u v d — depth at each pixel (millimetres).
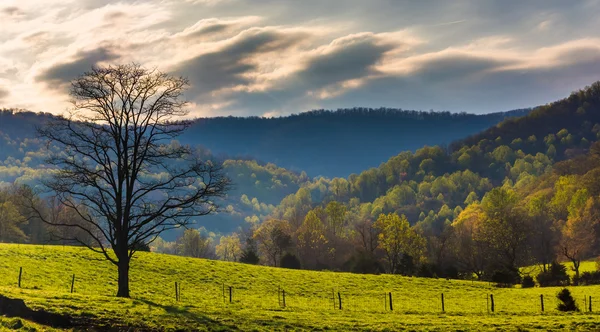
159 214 44344
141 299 43781
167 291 59125
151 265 72438
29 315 32812
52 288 51250
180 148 45875
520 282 88750
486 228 114938
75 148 43188
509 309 55844
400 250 118875
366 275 85750
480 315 49594
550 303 61688
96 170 44031
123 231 44281
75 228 103875
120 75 43562
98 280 59562
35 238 110938
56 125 43250
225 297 58875
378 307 57156
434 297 68375
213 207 47219
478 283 84188
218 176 46156
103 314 34500
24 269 58344
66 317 32844
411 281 82125
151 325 33438
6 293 38312
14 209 108875
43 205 116062
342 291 70375
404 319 43469
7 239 108000
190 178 46969
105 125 44188
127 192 44469
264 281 72188
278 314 42750
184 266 75125
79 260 67750
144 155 44750
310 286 72125
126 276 44406
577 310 52500
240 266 82312
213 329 33969
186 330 33219
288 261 106750
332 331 36094
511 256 112688
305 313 45438
